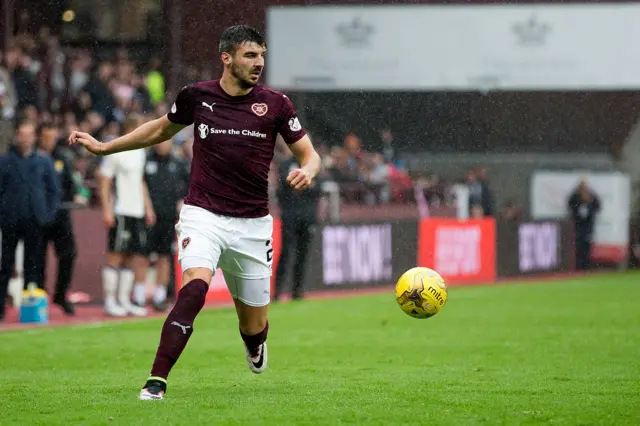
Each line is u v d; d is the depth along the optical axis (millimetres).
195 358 24516
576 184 62062
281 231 41906
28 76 42000
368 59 57875
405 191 52812
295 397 17141
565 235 59969
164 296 38094
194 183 17094
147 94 41531
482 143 36250
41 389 18594
